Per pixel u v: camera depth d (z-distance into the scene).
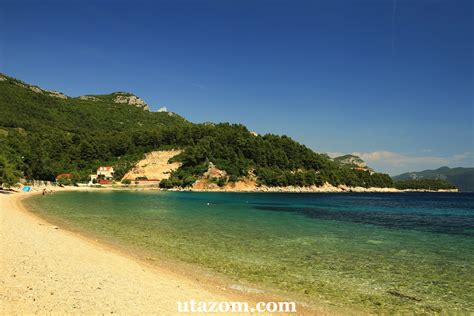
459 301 18.22
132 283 18.56
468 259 28.12
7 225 35.62
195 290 18.27
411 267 25.11
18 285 16.59
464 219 65.06
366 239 37.56
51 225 39.84
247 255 27.52
